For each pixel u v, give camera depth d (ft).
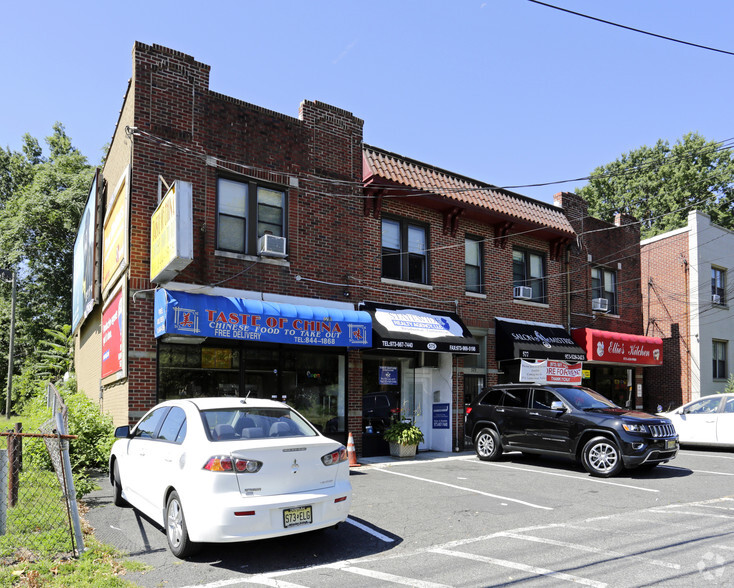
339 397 44.88
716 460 45.29
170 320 34.12
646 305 82.74
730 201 133.18
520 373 54.49
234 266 40.16
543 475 37.24
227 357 39.45
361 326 42.73
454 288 53.62
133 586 16.67
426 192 50.01
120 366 37.35
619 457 36.17
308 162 45.21
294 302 42.50
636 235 75.72
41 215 98.53
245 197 41.88
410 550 20.89
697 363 76.18
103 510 26.13
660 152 139.44
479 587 16.87
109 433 35.37
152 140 37.93
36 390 53.06
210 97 40.75
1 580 16.58
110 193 46.85
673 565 18.71
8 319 112.16
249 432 20.30
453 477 36.32
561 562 19.19
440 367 52.39
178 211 31.50
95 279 51.49
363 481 34.73
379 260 48.65
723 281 82.58
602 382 68.74
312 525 19.38
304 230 44.16
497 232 57.93
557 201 66.80
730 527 23.84
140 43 38.19
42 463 31.65
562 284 64.18
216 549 20.57
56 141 128.16
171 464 20.35
